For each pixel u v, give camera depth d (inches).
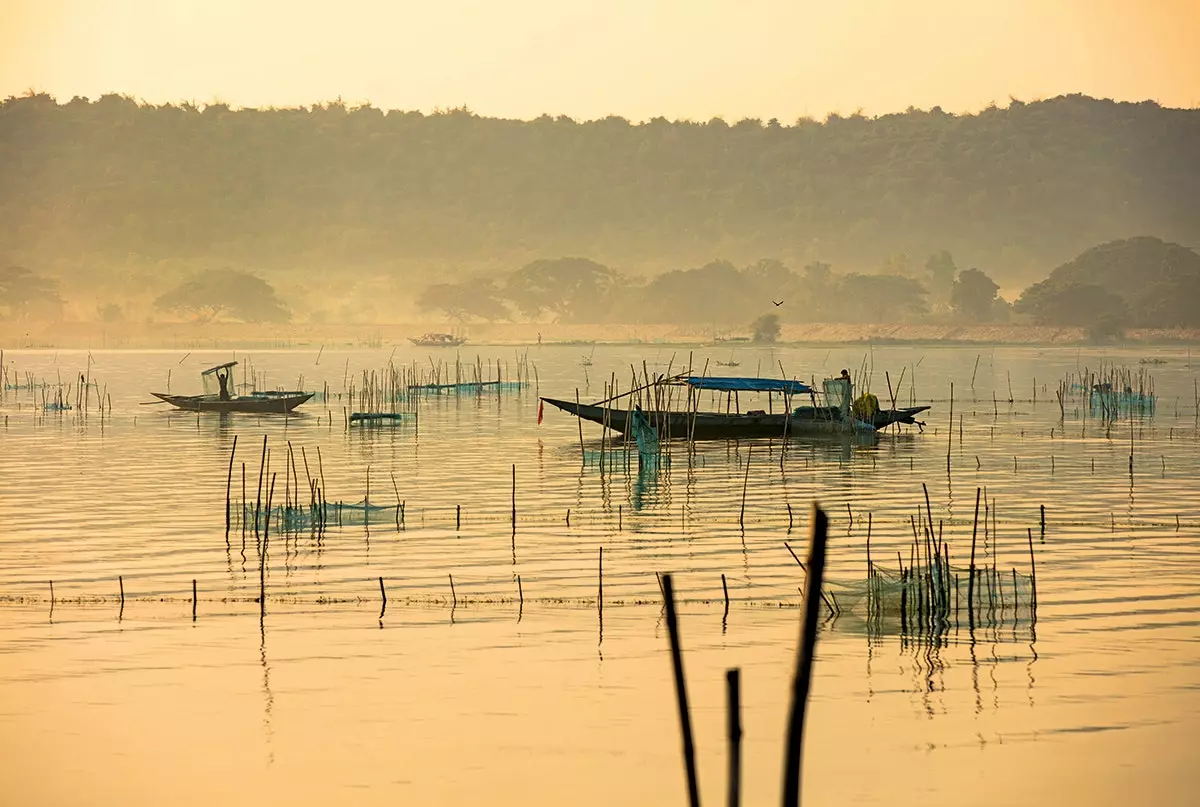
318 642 2513.5
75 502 4252.0
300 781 1879.9
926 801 1807.3
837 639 2508.6
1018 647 2440.9
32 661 2397.9
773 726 2073.1
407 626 2618.1
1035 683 2240.4
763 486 4557.1
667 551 3341.5
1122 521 3742.6
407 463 5339.6
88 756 1967.3
